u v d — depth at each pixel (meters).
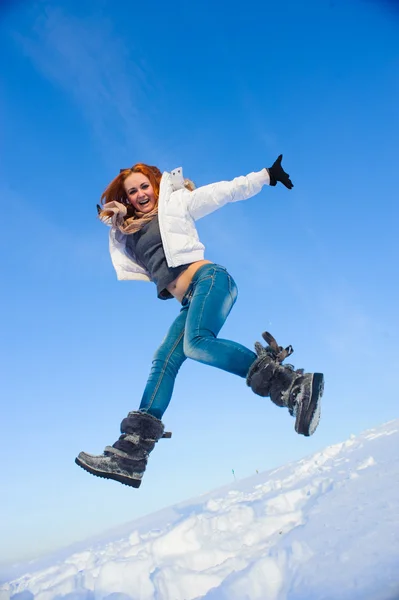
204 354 2.37
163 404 2.57
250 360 2.29
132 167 3.03
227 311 2.58
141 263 2.95
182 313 2.76
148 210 2.95
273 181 2.63
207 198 2.68
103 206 3.06
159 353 2.70
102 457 2.38
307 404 2.09
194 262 2.71
